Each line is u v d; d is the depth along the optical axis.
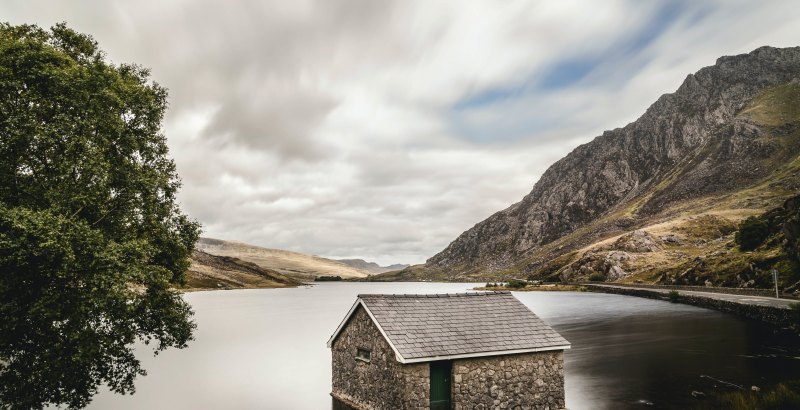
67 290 18.80
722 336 42.06
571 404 24.59
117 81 23.17
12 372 19.94
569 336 49.19
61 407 27.67
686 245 162.00
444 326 22.72
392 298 23.97
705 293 76.00
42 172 21.61
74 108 21.50
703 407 22.98
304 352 46.97
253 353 46.59
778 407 21.45
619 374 30.52
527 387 22.33
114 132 23.19
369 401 23.27
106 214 22.53
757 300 55.88
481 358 21.59
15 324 18.31
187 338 25.81
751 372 29.05
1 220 17.53
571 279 167.62
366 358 23.92
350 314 25.28
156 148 26.62
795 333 41.25
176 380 34.84
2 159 20.17
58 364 19.30
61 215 18.75
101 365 23.08
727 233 166.25
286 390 31.25
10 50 20.44
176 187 26.52
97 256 18.64
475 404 21.19
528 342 22.61
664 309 69.44
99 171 20.27
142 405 28.28
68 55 23.08
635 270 144.00
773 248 74.56
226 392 30.95
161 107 26.48
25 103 20.84
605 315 65.75
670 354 35.81
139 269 21.02
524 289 149.50
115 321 22.06
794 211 79.25
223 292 190.50
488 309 24.88
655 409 23.20
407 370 20.22
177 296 25.11
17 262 17.38
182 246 25.73
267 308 108.56
